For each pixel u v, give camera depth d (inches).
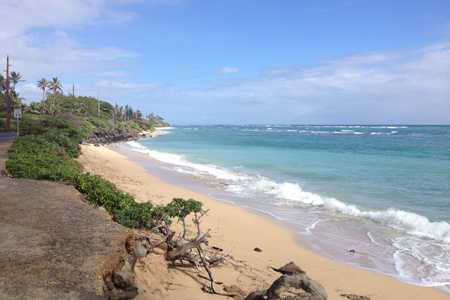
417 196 599.2
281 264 306.3
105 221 251.6
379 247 364.8
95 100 4271.7
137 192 542.3
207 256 268.7
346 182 741.3
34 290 144.8
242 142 2335.1
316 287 198.1
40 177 425.7
